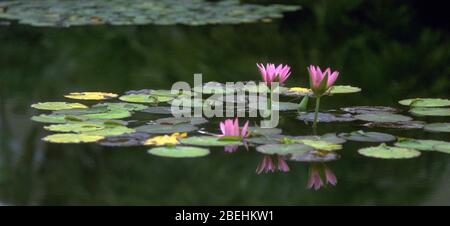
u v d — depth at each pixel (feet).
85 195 9.20
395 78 17.35
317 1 29.48
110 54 20.44
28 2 32.65
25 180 9.73
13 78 16.66
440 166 10.14
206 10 29.91
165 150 9.84
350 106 13.55
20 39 22.90
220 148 10.93
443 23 27.32
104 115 11.86
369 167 10.09
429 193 9.08
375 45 22.62
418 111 12.73
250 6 31.30
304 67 18.61
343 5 28.50
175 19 26.71
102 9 30.04
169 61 19.26
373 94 15.02
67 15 27.89
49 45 21.89
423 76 17.70
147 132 10.93
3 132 11.75
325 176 9.75
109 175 9.86
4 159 10.48
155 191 9.23
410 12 28.68
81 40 22.88
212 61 19.31
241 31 24.97
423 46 22.36
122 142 10.25
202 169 10.08
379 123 11.92
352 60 19.92
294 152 9.87
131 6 31.19
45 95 14.64
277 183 9.50
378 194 9.00
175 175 9.82
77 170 10.02
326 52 21.21
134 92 14.23
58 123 11.34
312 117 12.34
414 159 10.54
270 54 20.62
